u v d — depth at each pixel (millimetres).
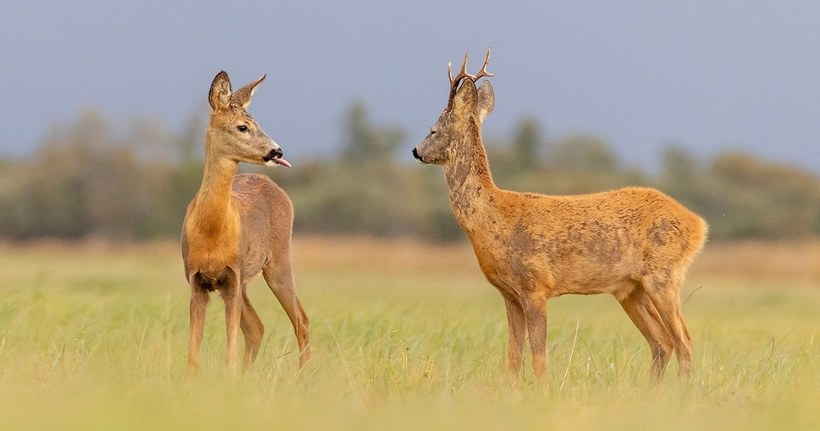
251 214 20516
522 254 19172
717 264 64188
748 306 39062
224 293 19531
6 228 107625
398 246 78312
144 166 109750
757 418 14039
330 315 24016
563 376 17734
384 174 112312
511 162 115750
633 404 15117
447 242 105562
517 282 19234
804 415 13969
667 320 19422
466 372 17859
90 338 20250
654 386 17031
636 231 19438
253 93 19547
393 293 40688
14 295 26219
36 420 12523
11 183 110688
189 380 16344
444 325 22047
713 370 18562
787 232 99562
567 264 19219
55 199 108188
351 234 104562
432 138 19844
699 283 57875
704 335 23219
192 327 19094
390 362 17922
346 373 16812
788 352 20484
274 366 18016
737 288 53094
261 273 21578
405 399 15359
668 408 14609
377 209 105125
